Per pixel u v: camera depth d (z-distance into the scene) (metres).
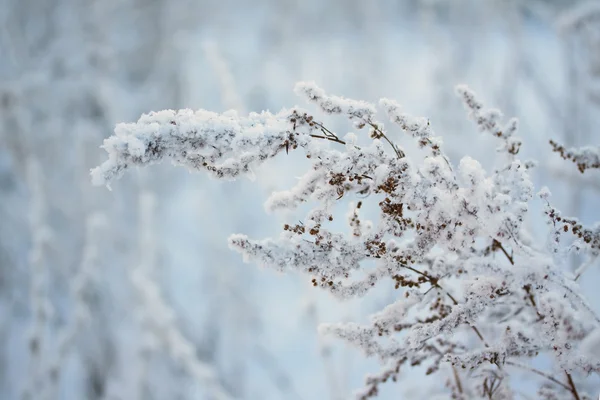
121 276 4.70
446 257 1.19
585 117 4.04
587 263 1.17
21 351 4.92
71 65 5.71
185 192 6.83
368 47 5.75
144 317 3.48
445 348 1.29
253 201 5.64
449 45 5.28
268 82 6.43
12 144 4.85
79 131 5.12
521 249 1.07
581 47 3.96
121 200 5.11
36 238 3.21
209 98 6.12
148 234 3.76
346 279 1.12
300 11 6.43
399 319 1.16
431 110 4.88
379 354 1.15
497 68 5.39
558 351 1.05
